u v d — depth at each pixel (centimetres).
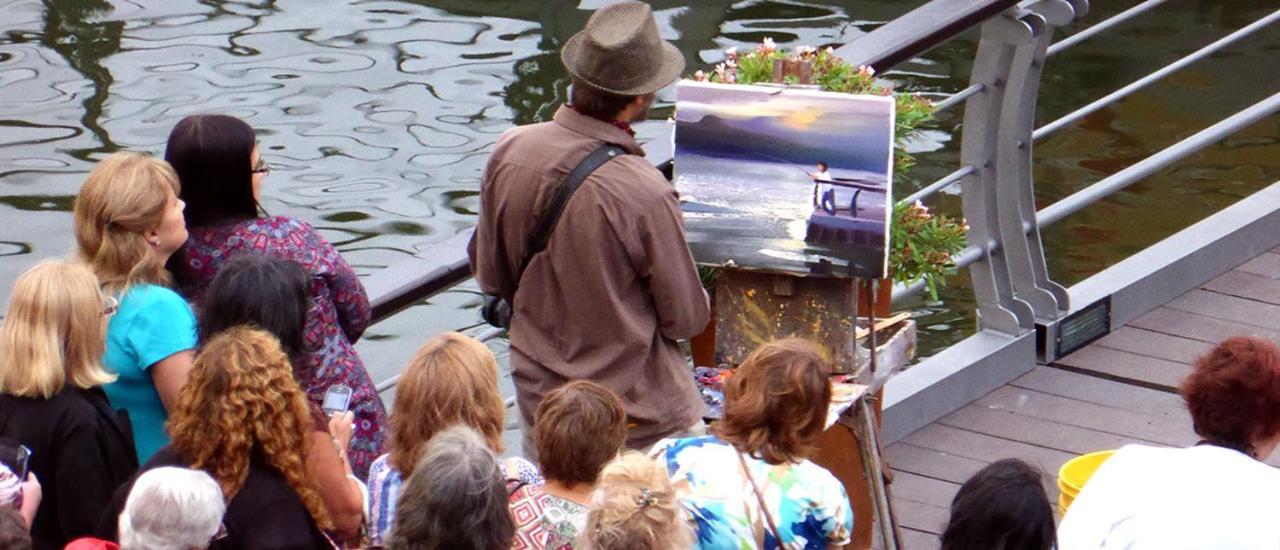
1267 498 371
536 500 416
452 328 1139
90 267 451
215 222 477
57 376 426
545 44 1603
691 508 423
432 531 367
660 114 1402
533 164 477
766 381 425
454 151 1415
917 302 1075
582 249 471
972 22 628
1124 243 1133
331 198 1337
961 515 351
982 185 681
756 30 1580
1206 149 1268
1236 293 760
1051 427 661
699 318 483
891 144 494
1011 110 680
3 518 363
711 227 514
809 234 506
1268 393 383
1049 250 1127
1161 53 1467
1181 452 385
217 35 1641
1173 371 697
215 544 402
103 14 1689
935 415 667
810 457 558
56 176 1362
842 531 429
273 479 408
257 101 1503
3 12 1683
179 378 448
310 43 1619
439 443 378
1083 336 716
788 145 502
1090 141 1308
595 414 418
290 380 411
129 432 440
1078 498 389
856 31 1577
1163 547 367
